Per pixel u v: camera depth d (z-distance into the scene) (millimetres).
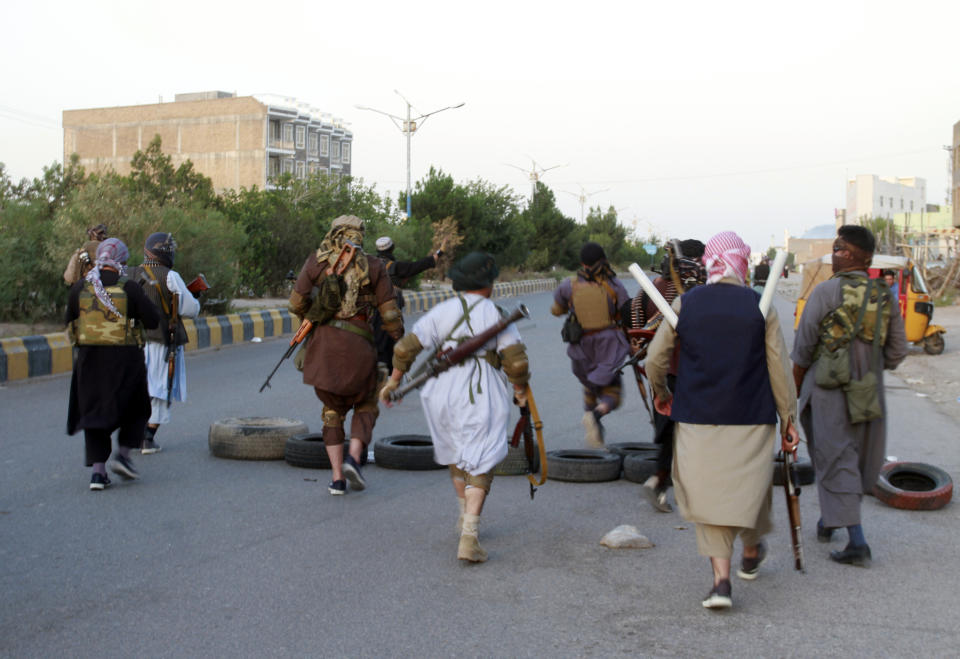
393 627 4336
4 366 13133
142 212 20125
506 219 53000
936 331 18219
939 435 9742
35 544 5621
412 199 49656
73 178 21656
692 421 4508
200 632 4273
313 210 37688
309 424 9891
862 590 4871
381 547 5613
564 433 9453
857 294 5254
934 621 4414
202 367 15281
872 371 5266
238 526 6031
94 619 4434
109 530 5922
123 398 6879
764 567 5270
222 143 88688
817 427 5355
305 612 4527
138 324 7000
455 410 5336
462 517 5734
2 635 4230
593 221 86812
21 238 18172
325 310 6641
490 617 4469
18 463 7867
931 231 44312
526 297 43188
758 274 42062
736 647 4094
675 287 6621
